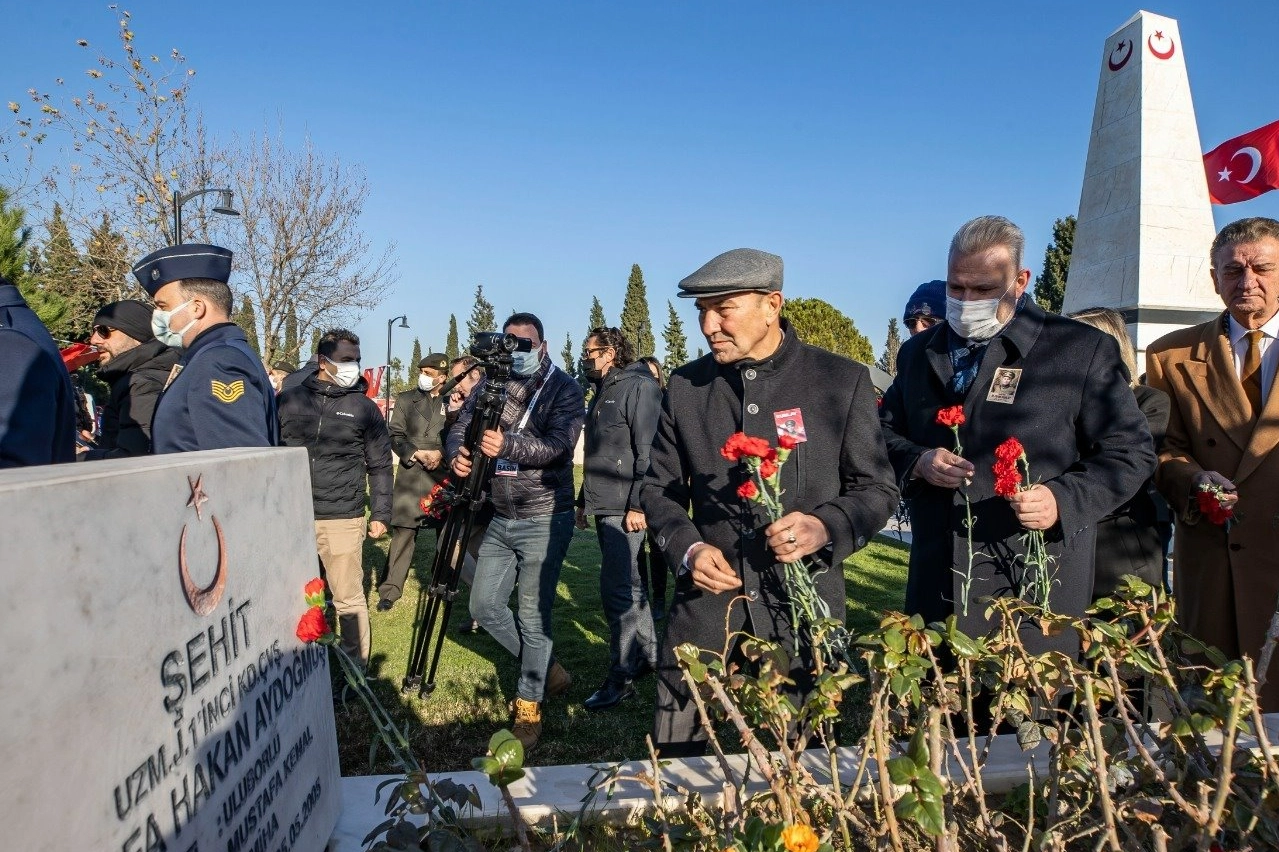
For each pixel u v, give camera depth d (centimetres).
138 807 98
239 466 137
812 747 211
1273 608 262
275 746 147
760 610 215
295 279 1584
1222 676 146
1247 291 272
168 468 110
